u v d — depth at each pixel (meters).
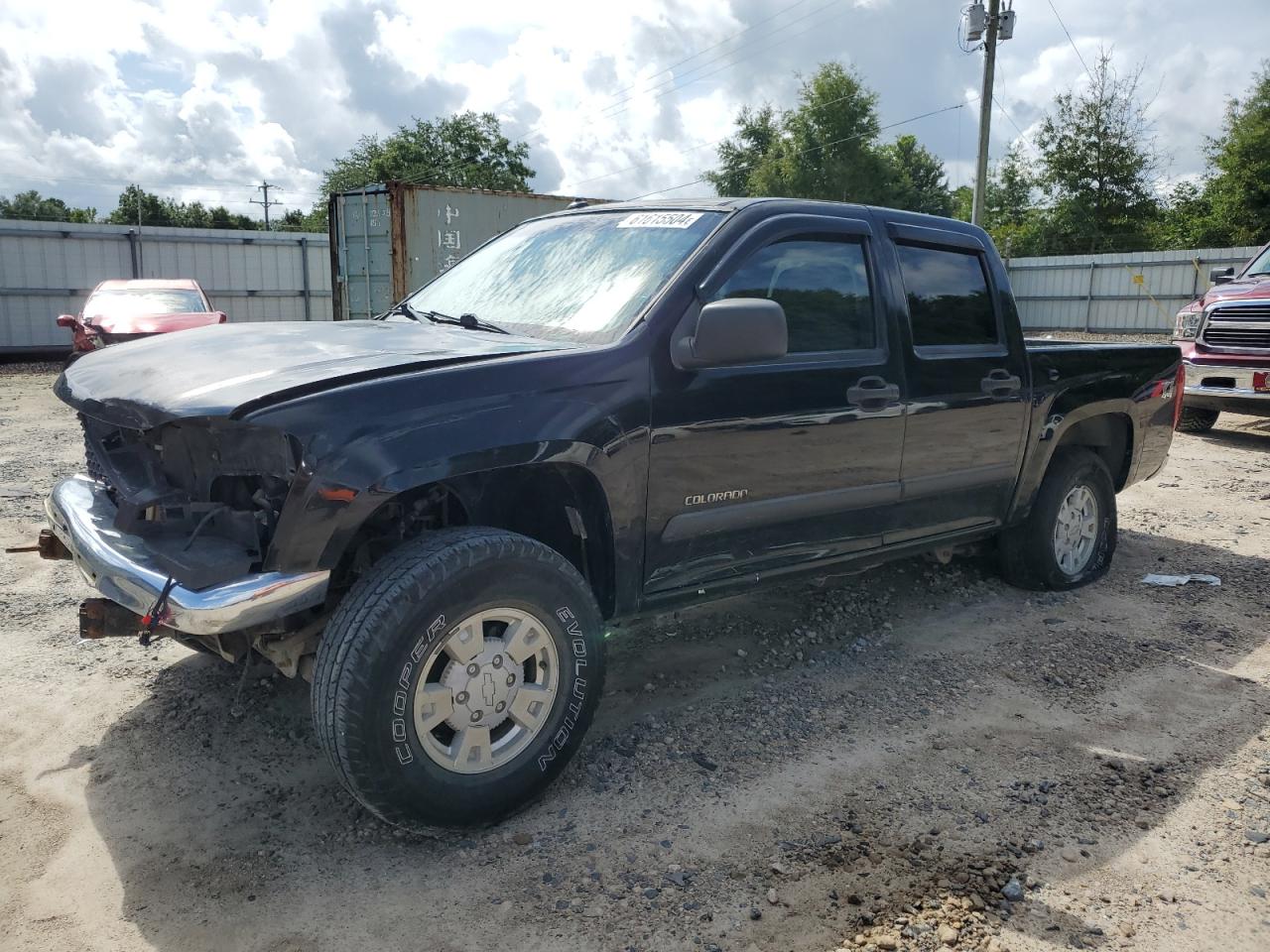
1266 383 9.35
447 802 2.67
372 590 2.57
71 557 3.35
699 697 3.78
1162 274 27.11
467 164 53.81
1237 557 5.80
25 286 22.34
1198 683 3.98
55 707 3.58
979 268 4.43
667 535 3.23
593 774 3.17
